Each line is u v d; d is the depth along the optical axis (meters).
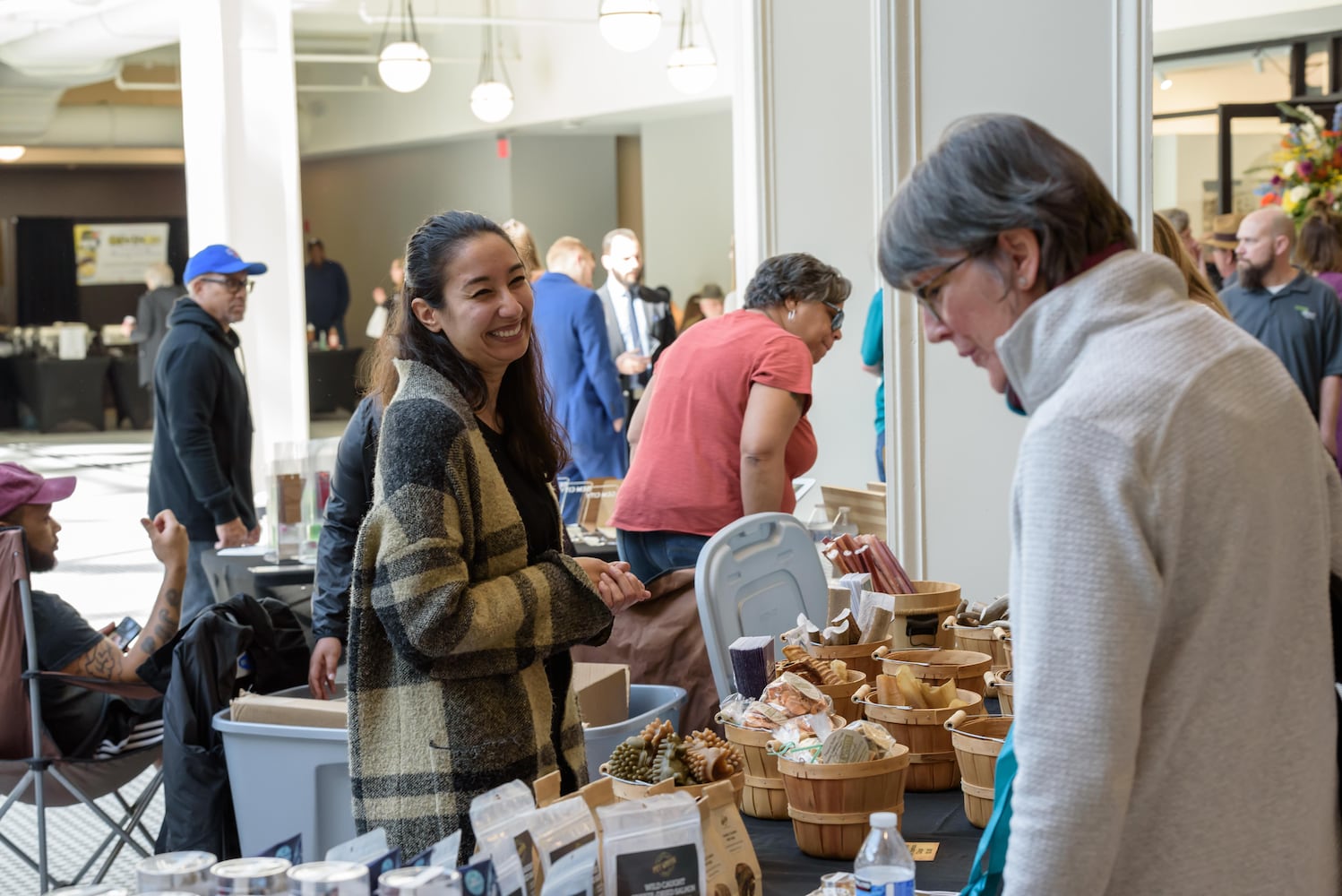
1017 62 3.73
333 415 15.55
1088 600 1.16
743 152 7.18
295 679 3.16
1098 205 1.26
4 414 15.77
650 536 3.43
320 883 1.32
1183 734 1.22
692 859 1.55
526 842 1.52
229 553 4.49
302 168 18.98
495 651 1.85
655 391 3.52
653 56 12.75
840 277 3.47
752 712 2.10
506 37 14.37
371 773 1.87
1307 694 1.28
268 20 8.84
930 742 2.15
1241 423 1.20
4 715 3.18
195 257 4.79
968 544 3.88
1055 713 1.17
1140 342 1.21
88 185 18.14
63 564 8.38
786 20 5.62
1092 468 1.18
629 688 2.69
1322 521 1.30
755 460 3.28
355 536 2.92
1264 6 8.51
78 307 17.75
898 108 3.77
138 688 3.23
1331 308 5.31
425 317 1.93
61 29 12.45
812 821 1.90
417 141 15.92
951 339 1.36
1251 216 5.38
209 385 4.70
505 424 2.06
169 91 16.67
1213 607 1.20
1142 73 3.67
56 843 4.02
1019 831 1.20
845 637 2.48
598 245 16.38
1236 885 1.22
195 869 1.39
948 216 1.27
